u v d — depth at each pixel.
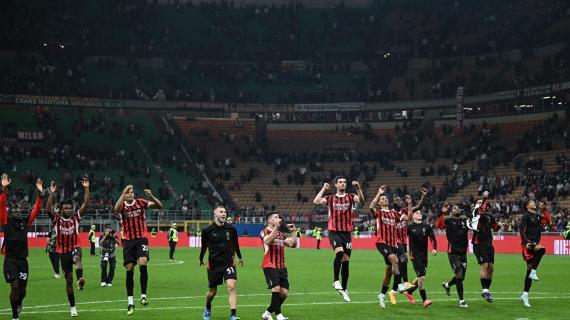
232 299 21.17
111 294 30.22
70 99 99.69
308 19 119.62
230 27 117.50
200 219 88.50
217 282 21.78
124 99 103.00
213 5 119.12
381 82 110.06
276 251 21.66
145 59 110.50
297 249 77.75
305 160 102.50
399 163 98.75
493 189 82.62
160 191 89.75
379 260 56.03
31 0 106.62
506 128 98.25
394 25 116.12
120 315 23.22
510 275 40.03
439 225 25.42
